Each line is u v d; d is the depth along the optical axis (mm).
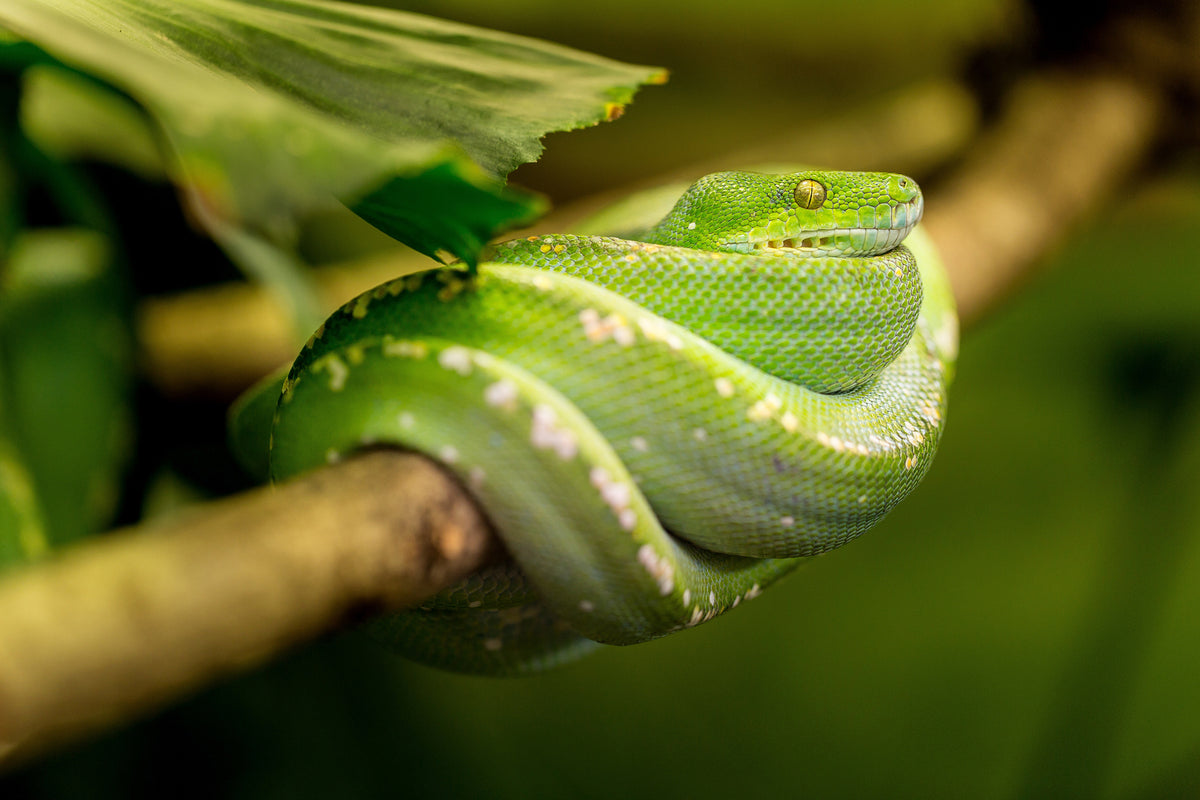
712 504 601
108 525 754
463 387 577
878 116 1029
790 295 615
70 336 715
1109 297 1116
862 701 1009
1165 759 1000
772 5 1095
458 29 627
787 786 974
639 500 590
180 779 796
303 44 600
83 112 754
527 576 592
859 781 988
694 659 989
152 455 775
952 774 1001
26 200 723
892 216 664
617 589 591
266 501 531
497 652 636
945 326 680
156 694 474
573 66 624
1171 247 1097
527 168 1110
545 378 591
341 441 583
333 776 827
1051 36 895
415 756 854
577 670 950
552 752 916
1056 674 1024
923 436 630
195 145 559
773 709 991
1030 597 1055
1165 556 1027
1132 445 1077
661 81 625
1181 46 868
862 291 619
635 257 616
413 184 562
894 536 1065
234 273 808
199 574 471
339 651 837
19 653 429
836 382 623
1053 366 1120
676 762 952
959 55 981
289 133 547
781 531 606
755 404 598
